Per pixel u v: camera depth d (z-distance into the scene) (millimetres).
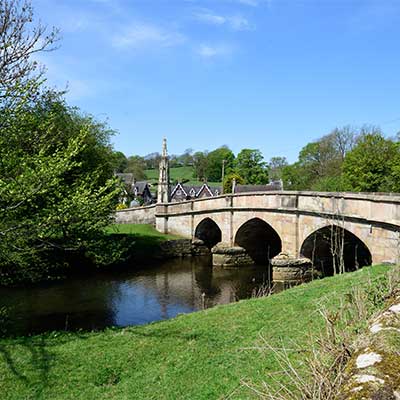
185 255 34062
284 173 69500
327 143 64062
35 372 9430
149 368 9242
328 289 11258
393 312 3633
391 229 16047
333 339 4461
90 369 9508
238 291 22891
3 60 11703
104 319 17391
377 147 42688
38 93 13094
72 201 12578
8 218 12289
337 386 3199
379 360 2787
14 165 12148
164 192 38719
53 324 16484
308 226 22234
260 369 6914
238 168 90812
